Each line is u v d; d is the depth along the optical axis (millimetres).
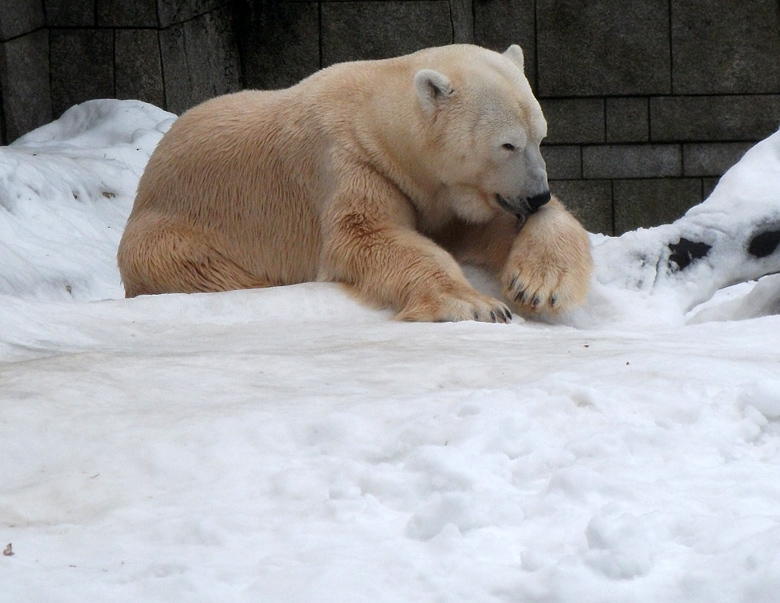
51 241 14516
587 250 10344
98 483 4812
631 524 3787
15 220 14484
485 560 3842
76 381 6102
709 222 12383
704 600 3453
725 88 22172
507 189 10078
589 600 3482
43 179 15438
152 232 11320
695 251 12367
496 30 22188
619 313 10531
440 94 10023
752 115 22203
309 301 9914
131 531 4316
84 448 5172
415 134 10188
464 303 9359
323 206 10641
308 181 10828
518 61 11109
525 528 4090
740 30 22031
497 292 10547
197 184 11312
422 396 5582
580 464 4703
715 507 4195
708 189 22328
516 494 4395
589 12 22016
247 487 4707
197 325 9227
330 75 11070
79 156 17188
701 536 3838
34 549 4148
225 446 5027
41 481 4879
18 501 4660
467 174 10172
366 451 4953
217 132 11328
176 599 3621
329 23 21391
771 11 22000
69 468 5012
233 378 6355
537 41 22125
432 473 4535
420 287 9664
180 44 20172
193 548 4117
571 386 5473
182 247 11156
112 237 15602
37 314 8898
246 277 11234
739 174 12852
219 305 9750
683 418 5246
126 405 5785
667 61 22094
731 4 21984
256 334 8742
